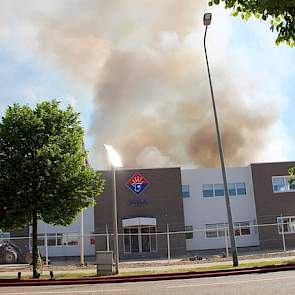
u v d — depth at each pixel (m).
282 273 17.56
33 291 14.64
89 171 21.64
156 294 12.59
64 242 44.53
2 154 20.86
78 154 21.78
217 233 46.88
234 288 13.18
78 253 44.41
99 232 43.12
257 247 46.25
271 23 5.68
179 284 15.27
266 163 47.44
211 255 37.97
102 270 20.42
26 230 43.88
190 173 48.09
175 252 43.31
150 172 45.06
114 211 21.77
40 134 21.22
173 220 44.19
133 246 43.47
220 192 47.94
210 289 13.21
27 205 20.22
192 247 46.38
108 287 15.44
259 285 13.61
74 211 21.09
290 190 47.03
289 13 5.33
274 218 46.28
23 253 38.28
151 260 36.72
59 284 18.05
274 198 46.69
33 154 20.88
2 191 20.25
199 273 19.30
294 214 46.47
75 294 13.27
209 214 47.31
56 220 21.12
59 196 20.64
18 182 20.28
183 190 47.72
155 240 43.72
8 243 37.00
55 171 20.56
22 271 25.28
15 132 20.94
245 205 47.75
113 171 22.19
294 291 11.89
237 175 48.38
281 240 45.78
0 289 16.00
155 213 44.25
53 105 21.92
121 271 22.30
